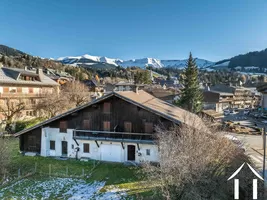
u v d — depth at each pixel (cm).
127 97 2288
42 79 5531
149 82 13512
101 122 2384
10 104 4138
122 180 1928
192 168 1325
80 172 2114
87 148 2441
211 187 1362
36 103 4875
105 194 1698
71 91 5303
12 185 1877
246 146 2828
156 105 2700
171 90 8912
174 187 1391
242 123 5444
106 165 2264
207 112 5506
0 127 3297
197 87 5831
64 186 1853
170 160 1344
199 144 1443
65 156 2489
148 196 1602
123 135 2309
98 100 2333
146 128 2259
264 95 2367
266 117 5706
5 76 4500
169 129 2152
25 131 2547
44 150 2520
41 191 1770
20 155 2547
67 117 2470
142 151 2261
